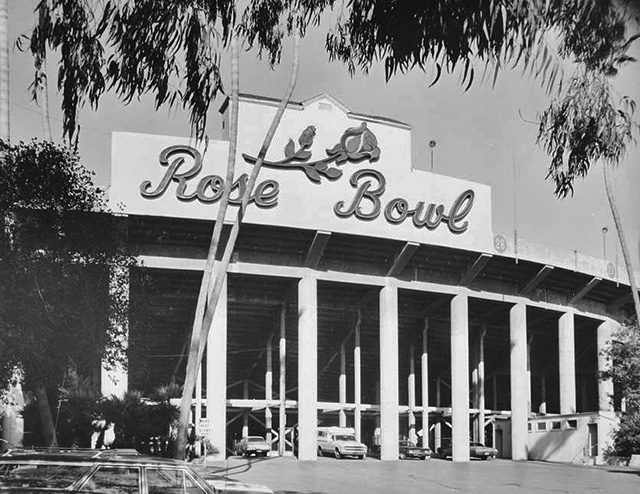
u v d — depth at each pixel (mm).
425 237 50844
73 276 18172
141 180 45344
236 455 52156
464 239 52312
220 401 46531
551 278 59406
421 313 58594
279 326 55312
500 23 6570
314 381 48906
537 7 6332
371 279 51844
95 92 10508
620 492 28094
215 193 46281
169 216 45312
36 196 17703
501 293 57688
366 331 59438
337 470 38375
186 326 53281
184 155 46062
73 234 18297
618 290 64875
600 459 51000
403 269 53094
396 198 50125
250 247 49000
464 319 54750
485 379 71125
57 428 28156
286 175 47875
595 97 6770
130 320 20094
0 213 17172
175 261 47312
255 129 47594
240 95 47594
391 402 51188
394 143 50781
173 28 9906
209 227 46719
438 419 63594
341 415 56125
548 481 33438
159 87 10070
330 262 50875
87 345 18516
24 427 28359
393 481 31844
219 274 26031
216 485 14875
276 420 64562
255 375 62281
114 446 30094
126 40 9914
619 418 51219
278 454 52281
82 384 28250
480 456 54062
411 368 61156
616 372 49750
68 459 11680
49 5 10492
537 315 63719
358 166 49500
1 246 16828
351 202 48969
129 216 44969
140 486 11594
